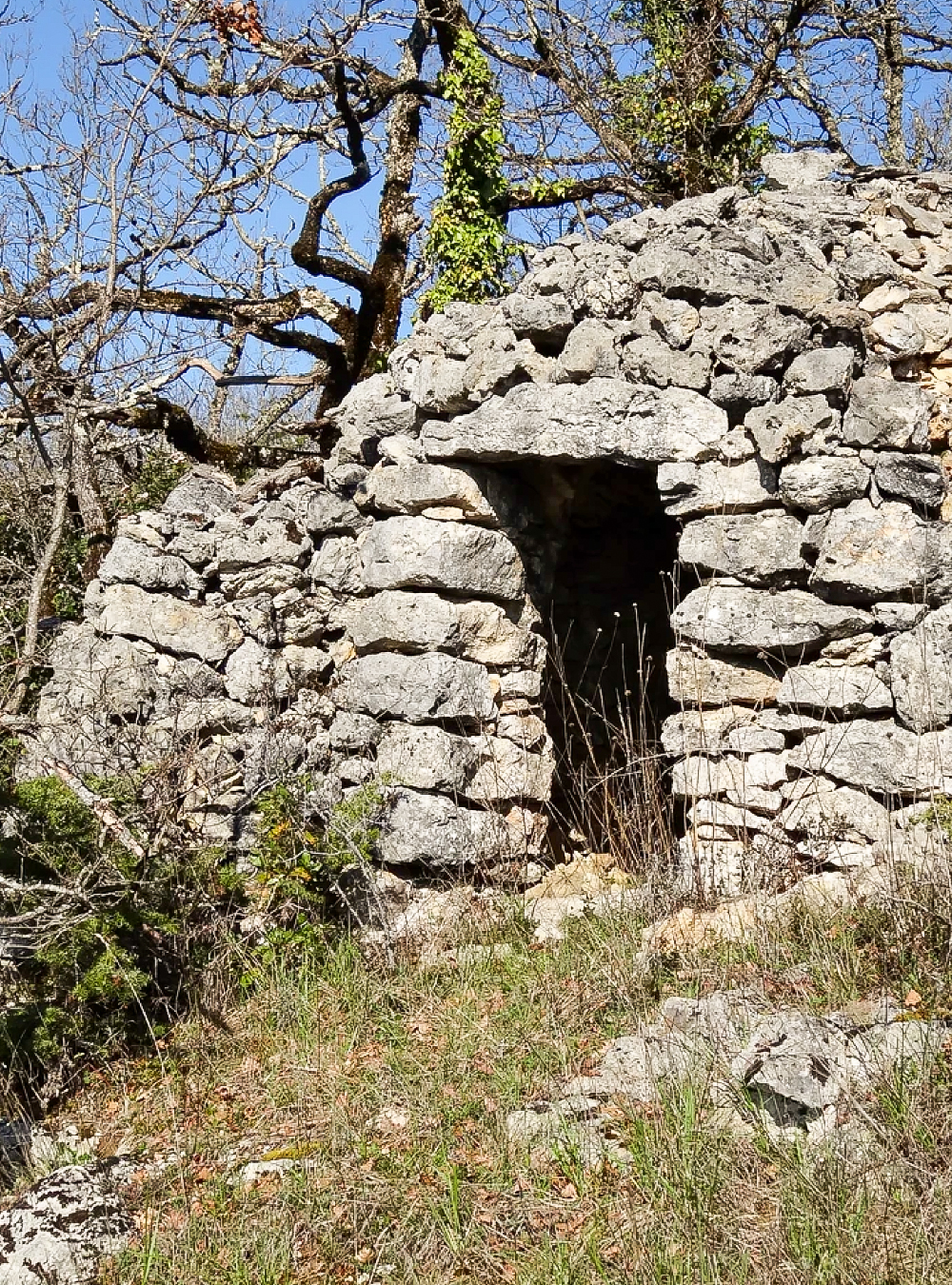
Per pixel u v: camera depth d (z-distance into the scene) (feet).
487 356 22.89
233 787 24.44
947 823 18.20
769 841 20.33
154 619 25.62
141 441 37.09
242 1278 14.56
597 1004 18.35
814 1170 14.03
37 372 27.14
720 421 21.09
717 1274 13.21
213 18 36.63
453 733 23.34
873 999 16.65
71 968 20.43
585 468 24.34
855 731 19.98
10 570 33.45
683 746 21.30
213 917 21.89
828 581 20.18
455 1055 18.01
